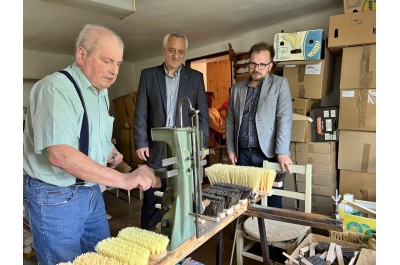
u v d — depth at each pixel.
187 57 4.20
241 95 2.29
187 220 0.97
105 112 1.28
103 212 1.36
